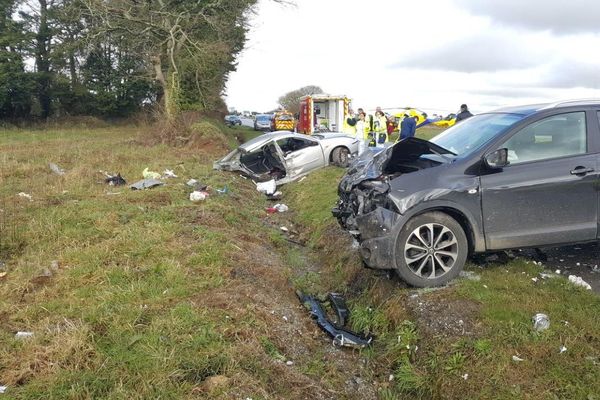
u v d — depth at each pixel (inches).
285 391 141.9
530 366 142.9
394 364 172.1
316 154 515.2
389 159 216.4
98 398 124.3
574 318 159.5
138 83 1667.1
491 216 190.1
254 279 223.0
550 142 196.5
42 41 1566.2
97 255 227.6
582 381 134.8
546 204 191.2
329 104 1131.9
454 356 153.3
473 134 211.3
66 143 873.5
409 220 187.8
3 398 123.2
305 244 326.0
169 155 661.3
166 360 140.0
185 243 250.4
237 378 135.9
